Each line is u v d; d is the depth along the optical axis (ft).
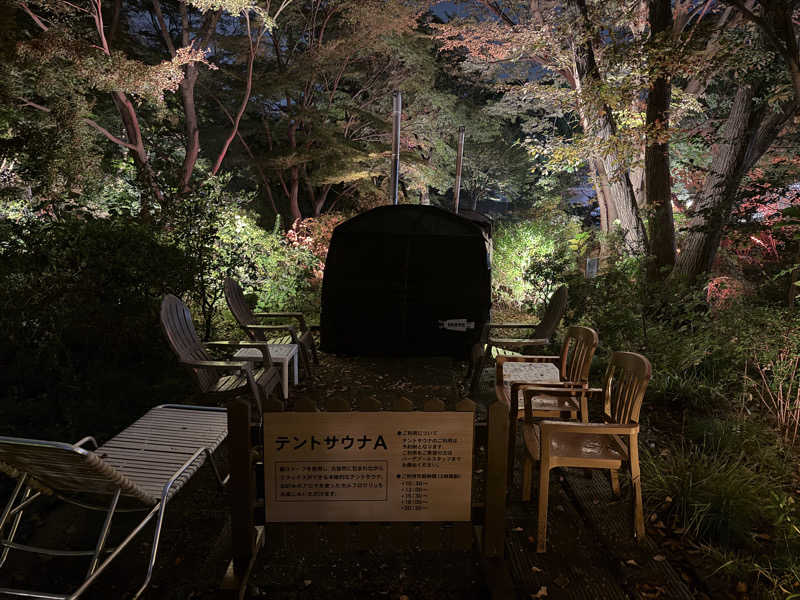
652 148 25.20
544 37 33.35
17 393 14.90
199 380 13.44
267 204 59.52
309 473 8.20
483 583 8.73
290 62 54.54
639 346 18.71
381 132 60.39
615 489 10.96
